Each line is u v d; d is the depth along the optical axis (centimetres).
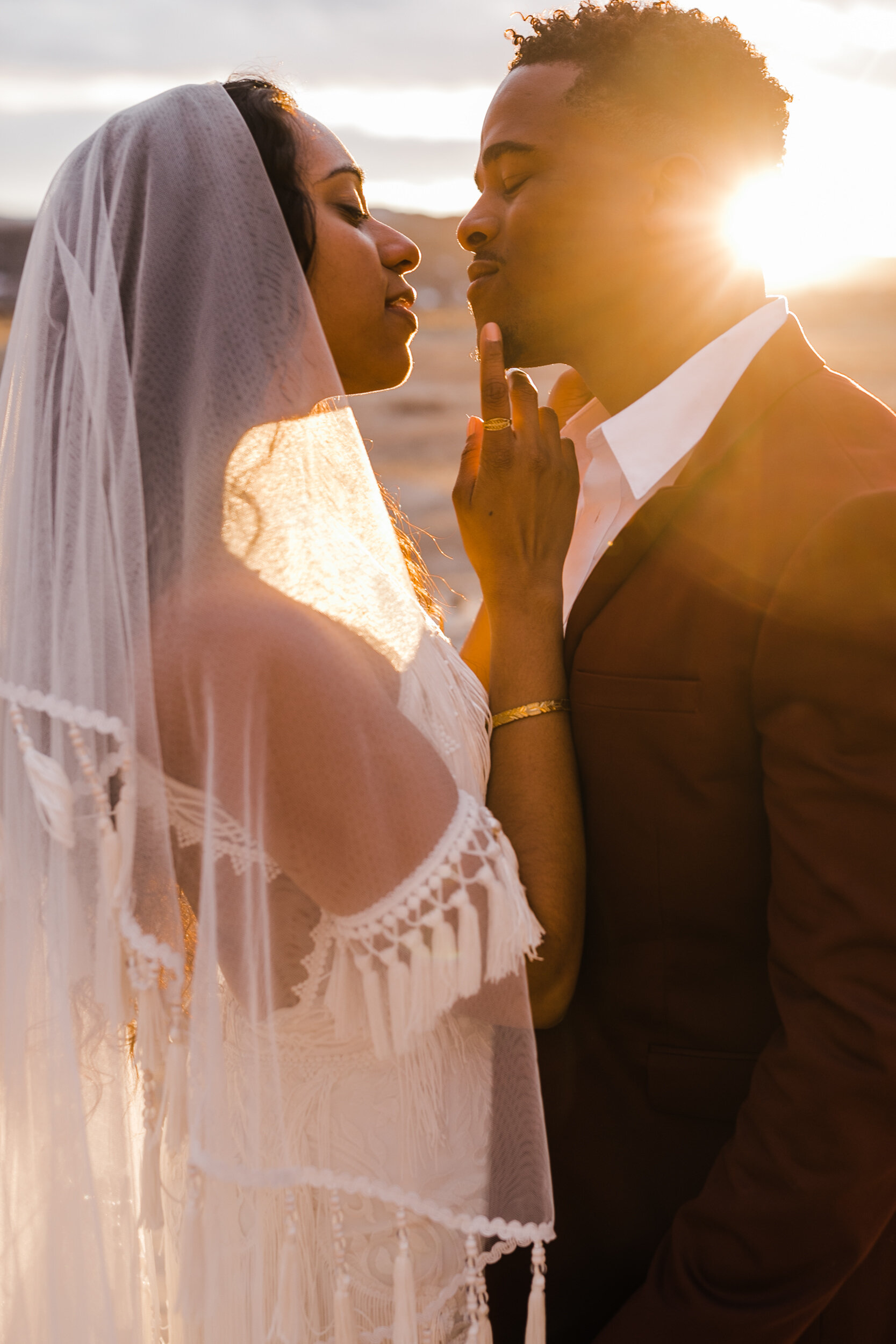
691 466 138
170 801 116
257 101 136
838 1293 142
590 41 147
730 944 140
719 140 150
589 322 155
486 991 122
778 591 123
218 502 117
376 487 132
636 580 140
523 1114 126
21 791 119
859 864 116
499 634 148
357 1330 124
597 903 146
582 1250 152
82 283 120
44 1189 117
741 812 134
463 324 1652
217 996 113
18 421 125
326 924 118
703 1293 125
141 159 123
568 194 148
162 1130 116
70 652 114
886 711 115
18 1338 117
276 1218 121
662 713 136
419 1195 124
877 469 124
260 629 111
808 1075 118
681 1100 144
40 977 119
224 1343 115
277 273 124
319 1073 123
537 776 140
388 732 113
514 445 149
